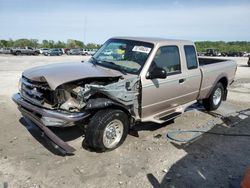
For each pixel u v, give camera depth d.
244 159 4.77
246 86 12.45
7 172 3.92
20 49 43.94
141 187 3.75
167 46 5.57
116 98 4.60
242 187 2.88
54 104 4.28
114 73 4.88
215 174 4.21
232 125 6.52
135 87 4.90
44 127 4.30
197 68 6.48
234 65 8.19
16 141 4.95
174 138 5.48
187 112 7.43
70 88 4.42
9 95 8.52
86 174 3.98
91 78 4.52
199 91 6.70
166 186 3.81
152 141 5.29
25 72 5.04
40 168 4.07
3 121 5.94
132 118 5.04
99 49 6.13
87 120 4.57
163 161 4.51
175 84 5.71
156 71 4.93
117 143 4.81
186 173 4.18
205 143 5.38
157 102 5.40
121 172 4.09
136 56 5.29
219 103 7.83
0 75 13.53
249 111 7.82
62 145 4.09
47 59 30.98
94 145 4.51
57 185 3.68
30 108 4.57
